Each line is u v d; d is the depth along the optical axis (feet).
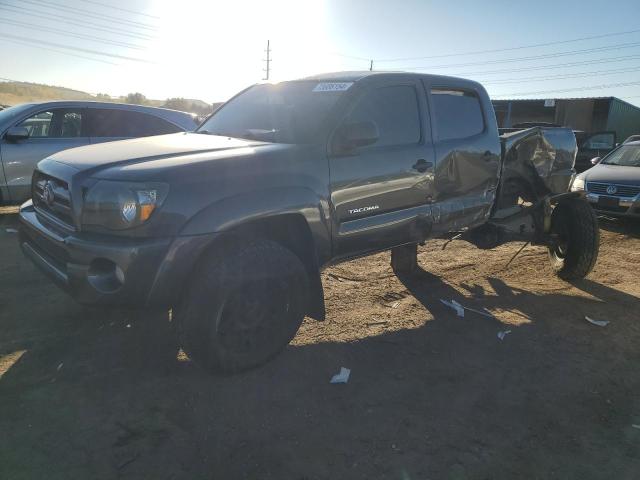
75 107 24.32
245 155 10.14
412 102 13.32
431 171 13.30
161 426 8.68
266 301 10.25
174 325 9.82
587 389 10.64
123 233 8.89
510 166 16.39
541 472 8.07
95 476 7.45
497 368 11.32
